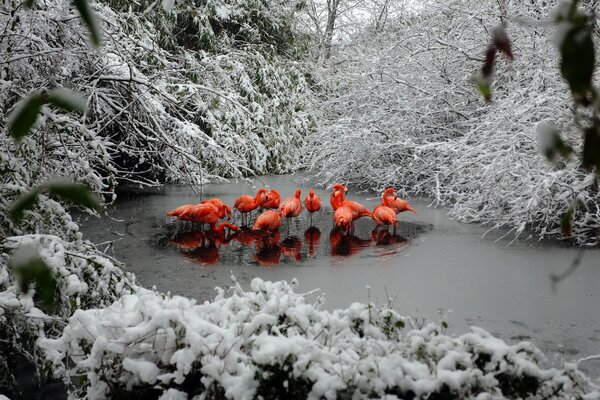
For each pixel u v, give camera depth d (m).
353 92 13.55
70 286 3.55
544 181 6.86
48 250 3.74
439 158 10.36
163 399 2.40
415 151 10.45
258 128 14.07
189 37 14.73
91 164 7.82
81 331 2.68
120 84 7.23
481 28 10.91
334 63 19.09
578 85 0.64
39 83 5.48
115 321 2.62
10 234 4.55
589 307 4.59
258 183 12.34
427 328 2.57
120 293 3.89
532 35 9.30
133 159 11.56
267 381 2.29
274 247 6.68
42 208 4.45
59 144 5.45
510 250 6.50
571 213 0.90
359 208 7.97
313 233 7.46
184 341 2.47
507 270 5.67
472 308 4.59
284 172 14.82
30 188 4.62
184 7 14.10
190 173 9.22
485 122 8.99
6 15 5.30
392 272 5.62
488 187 7.98
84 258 3.84
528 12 9.66
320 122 16.22
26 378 3.57
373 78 13.09
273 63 15.91
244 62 14.82
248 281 5.34
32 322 3.39
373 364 2.27
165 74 7.63
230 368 2.40
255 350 2.42
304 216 8.72
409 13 15.50
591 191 7.62
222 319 2.71
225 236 7.22
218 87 12.51
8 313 3.37
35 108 0.62
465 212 8.21
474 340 2.46
